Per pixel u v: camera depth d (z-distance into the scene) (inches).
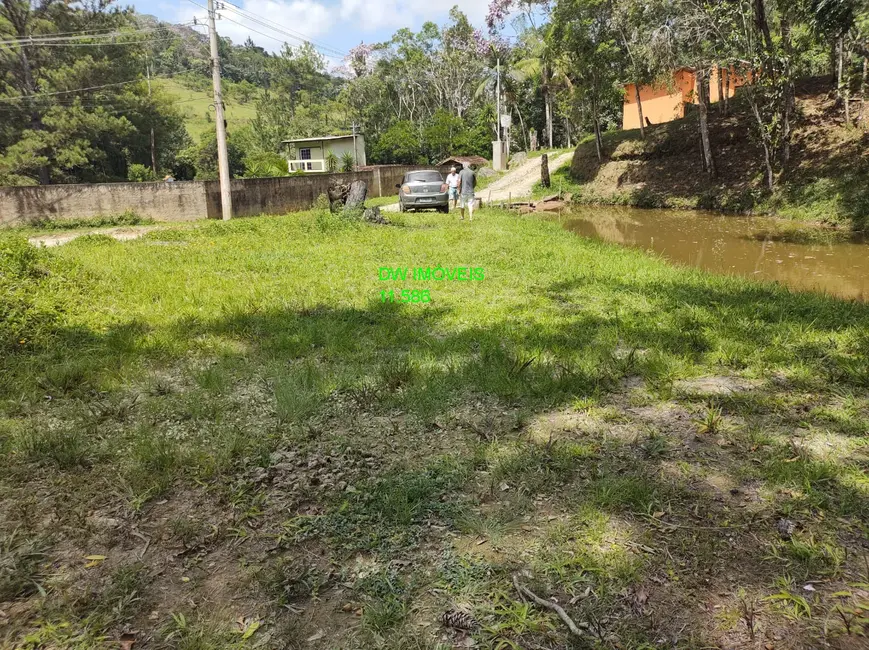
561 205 988.6
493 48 1740.9
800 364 183.6
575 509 110.9
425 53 2224.4
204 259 389.7
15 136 1326.3
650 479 120.9
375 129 2209.6
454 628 83.4
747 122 888.9
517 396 163.3
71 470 128.5
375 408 157.5
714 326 225.9
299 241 476.4
